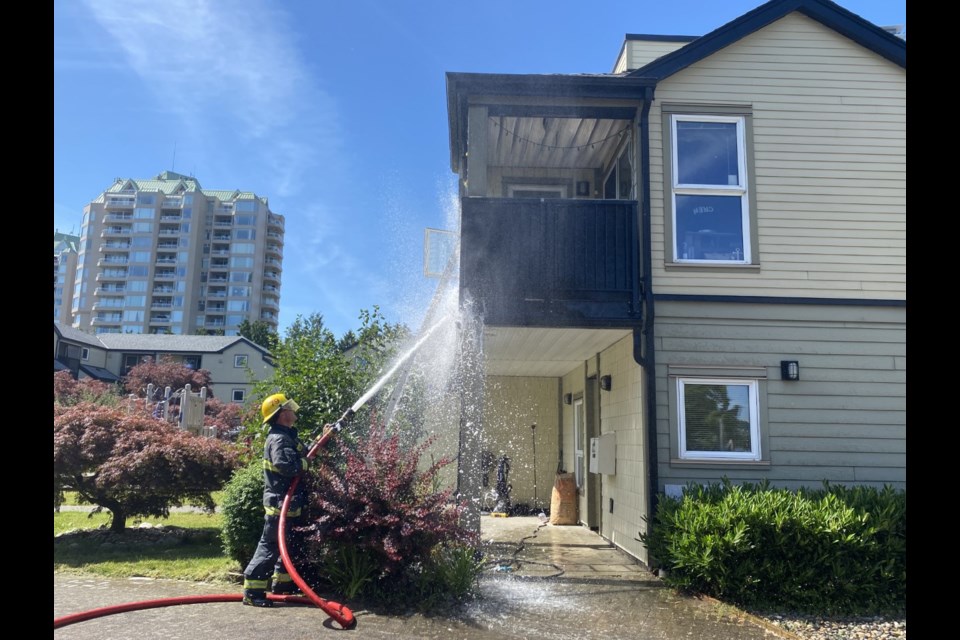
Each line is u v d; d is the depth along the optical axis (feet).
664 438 26.20
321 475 20.42
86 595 19.31
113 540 28.09
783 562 21.15
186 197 416.46
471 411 25.67
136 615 17.47
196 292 411.54
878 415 26.86
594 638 17.42
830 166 28.27
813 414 26.76
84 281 417.90
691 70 28.66
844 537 20.90
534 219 27.17
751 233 27.68
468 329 26.30
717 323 27.12
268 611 18.19
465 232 27.04
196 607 18.39
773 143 28.35
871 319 27.45
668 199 27.63
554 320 26.63
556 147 33.96
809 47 29.01
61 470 27.35
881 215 28.04
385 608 19.06
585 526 37.52
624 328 27.17
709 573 21.57
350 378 29.30
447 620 18.31
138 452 27.55
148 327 403.95
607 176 35.81
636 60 35.47
